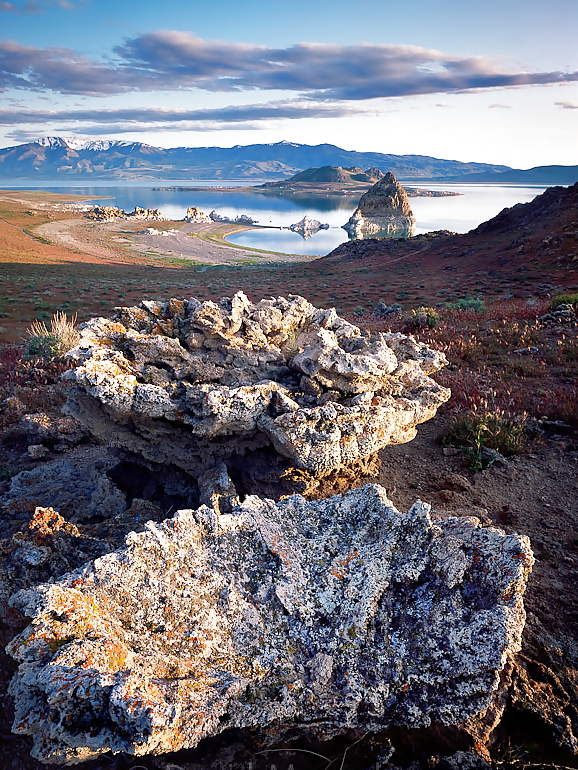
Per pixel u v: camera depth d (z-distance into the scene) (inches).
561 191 2374.5
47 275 2284.7
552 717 190.7
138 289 1920.5
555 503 329.1
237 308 321.4
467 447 390.9
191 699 145.5
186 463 299.9
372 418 273.4
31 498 316.2
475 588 187.8
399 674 170.1
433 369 335.6
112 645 154.9
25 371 629.9
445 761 174.9
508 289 1547.7
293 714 159.5
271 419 264.2
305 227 7111.2
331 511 223.1
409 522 211.2
